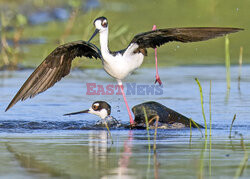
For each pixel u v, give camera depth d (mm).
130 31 22828
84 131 11172
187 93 15492
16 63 19672
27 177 7301
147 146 9391
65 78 18094
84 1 30062
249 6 29031
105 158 8414
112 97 15320
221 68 19375
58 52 11242
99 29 11664
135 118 12156
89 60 20047
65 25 26641
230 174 7477
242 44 23156
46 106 13945
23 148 9180
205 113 12805
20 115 12758
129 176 7375
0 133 10758
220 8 28797
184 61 20906
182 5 30500
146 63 20750
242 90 15852
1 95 15008
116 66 11695
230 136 10352
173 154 8695
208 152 8828
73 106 13969
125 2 31844
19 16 21094
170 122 11914
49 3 29812
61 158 8406
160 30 10484
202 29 10219
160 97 15023
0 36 22625
